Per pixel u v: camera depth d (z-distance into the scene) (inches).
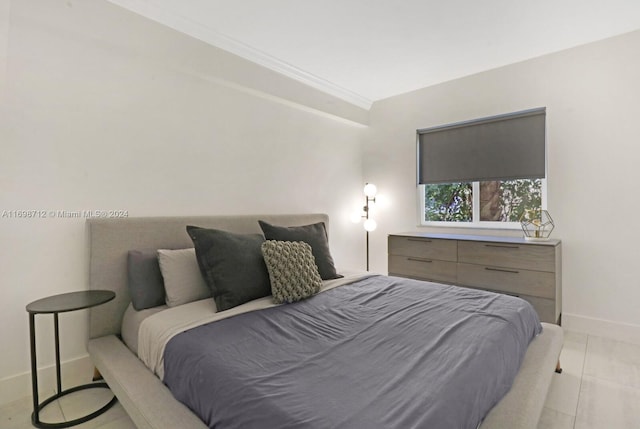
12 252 67.8
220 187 105.1
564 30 96.3
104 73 79.6
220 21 90.4
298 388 40.3
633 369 81.9
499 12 86.8
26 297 69.6
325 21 90.7
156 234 85.9
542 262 100.2
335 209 149.9
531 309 72.9
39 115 70.2
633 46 97.3
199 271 80.5
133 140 85.0
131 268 78.0
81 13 73.2
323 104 136.8
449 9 85.4
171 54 88.0
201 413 45.3
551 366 60.3
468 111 130.8
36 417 59.8
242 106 111.3
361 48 106.4
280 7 84.0
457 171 136.8
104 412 64.0
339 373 43.9
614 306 101.7
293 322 63.2
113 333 79.1
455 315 65.1
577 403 68.0
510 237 119.8
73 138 75.0
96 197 78.8
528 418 43.8
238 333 57.9
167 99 91.7
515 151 122.0
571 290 108.7
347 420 33.9
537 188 120.4
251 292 75.9
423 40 101.5
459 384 40.9
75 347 76.6
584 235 106.3
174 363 53.1
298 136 132.0
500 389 48.1
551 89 111.5
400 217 153.0
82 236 76.9
